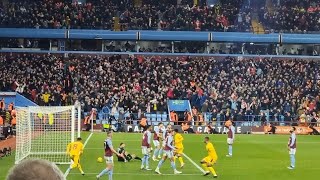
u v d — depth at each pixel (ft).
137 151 106.63
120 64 192.13
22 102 159.33
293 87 180.45
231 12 219.61
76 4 216.74
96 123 155.94
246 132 158.81
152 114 162.50
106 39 204.23
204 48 212.84
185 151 108.99
